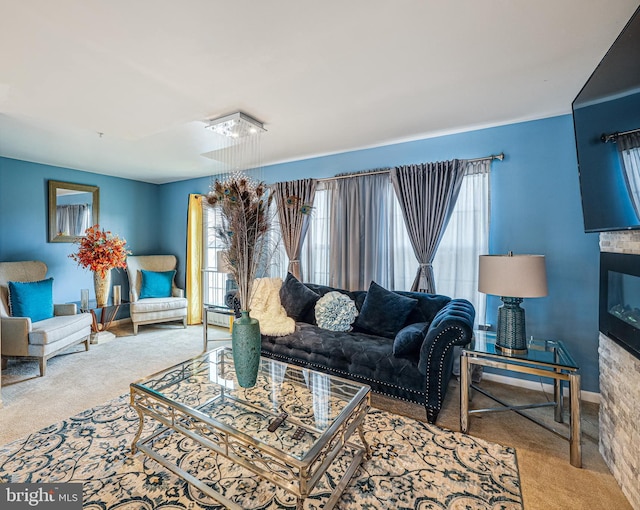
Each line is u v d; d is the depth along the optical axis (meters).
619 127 1.47
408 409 2.38
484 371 2.86
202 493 1.53
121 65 1.73
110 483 1.58
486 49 1.68
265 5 1.32
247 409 1.82
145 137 3.02
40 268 3.73
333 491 1.54
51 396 2.47
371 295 2.98
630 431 1.52
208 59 1.70
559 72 1.92
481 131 2.85
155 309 4.32
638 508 1.42
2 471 1.65
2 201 3.67
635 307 1.47
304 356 2.68
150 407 1.76
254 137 3.02
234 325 1.95
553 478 1.65
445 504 1.48
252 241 1.92
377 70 1.86
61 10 1.31
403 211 3.11
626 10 1.40
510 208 2.74
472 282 2.88
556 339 2.57
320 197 3.71
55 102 2.14
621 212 1.49
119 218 4.84
